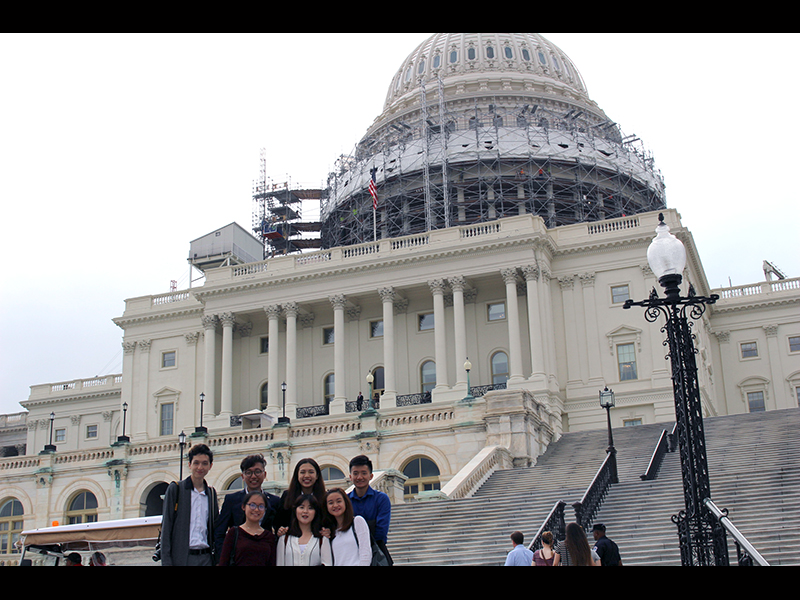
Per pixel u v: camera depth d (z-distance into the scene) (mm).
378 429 45312
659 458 34219
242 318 74062
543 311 64875
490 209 83312
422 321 70188
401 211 84250
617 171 85875
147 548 26656
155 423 76000
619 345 64562
